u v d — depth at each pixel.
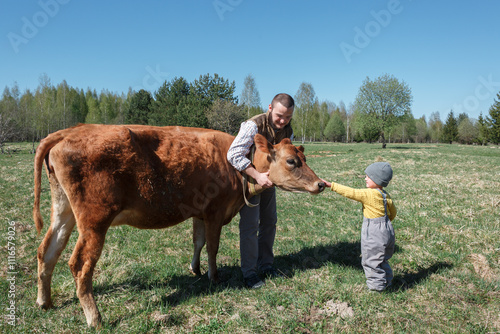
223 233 5.90
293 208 7.59
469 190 8.98
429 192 8.85
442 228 5.74
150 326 3.00
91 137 2.99
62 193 3.10
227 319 3.12
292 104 3.77
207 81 47.66
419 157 20.64
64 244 3.25
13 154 28.44
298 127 79.50
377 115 42.84
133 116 51.31
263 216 4.16
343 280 3.88
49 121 50.59
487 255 4.47
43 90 56.81
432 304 3.33
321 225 6.33
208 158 3.56
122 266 4.22
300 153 3.65
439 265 4.27
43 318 3.12
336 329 2.93
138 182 3.14
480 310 3.23
